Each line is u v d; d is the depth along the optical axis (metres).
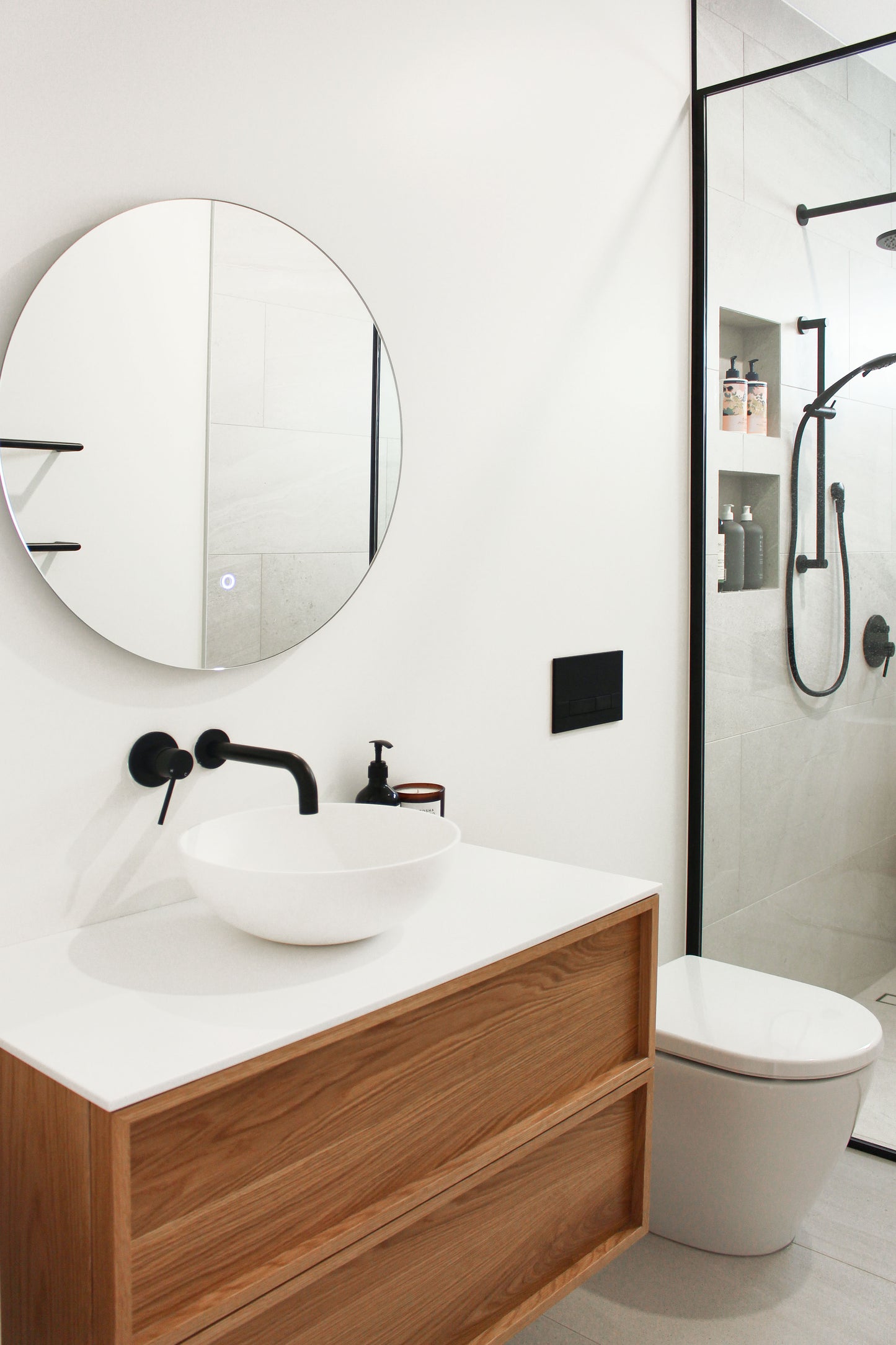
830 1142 1.85
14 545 1.28
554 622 2.19
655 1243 2.01
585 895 1.48
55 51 1.28
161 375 1.41
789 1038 1.87
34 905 1.32
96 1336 0.95
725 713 2.64
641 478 2.44
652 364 2.45
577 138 2.17
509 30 1.97
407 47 1.76
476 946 1.28
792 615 2.49
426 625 1.89
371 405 1.71
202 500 1.47
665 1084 1.90
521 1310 1.35
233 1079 0.98
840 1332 1.75
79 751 1.36
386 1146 1.17
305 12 1.59
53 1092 0.97
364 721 1.77
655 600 2.52
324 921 1.17
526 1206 1.37
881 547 2.31
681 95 2.49
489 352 1.98
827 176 2.37
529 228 2.05
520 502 2.08
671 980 2.16
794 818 2.51
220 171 1.49
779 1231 1.94
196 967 1.21
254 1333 1.05
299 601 1.61
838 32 2.40
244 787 1.57
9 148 1.25
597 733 2.35
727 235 2.52
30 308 1.27
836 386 2.38
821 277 2.39
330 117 1.64
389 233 1.75
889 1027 2.36
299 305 1.59
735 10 2.48
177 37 1.42
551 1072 1.40
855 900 2.41
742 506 2.56
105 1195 0.91
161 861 1.46
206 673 1.51
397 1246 1.19
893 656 2.30
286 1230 1.07
